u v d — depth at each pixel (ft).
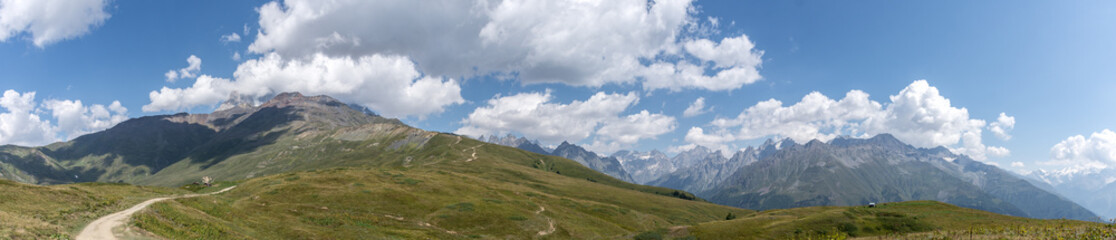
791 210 473.26
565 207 517.14
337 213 341.21
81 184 324.80
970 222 315.17
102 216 198.70
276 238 239.71
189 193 382.42
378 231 292.40
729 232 307.17
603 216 499.92
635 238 312.71
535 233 363.35
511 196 531.50
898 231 298.56
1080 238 146.10
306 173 542.16
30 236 140.36
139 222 187.73
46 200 202.08
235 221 259.19
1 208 167.53
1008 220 311.27
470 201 432.66
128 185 366.84
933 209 381.19
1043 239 151.84
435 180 565.53
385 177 543.39
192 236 194.08
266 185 429.38
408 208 386.73
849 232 296.51
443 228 347.15
